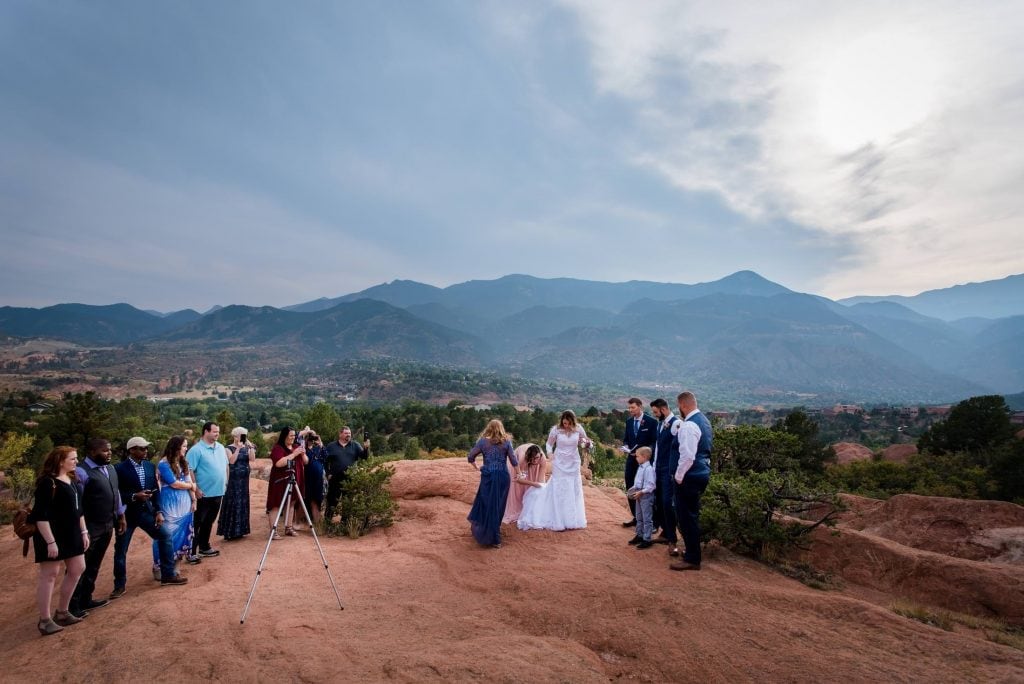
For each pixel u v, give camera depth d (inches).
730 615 206.4
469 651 174.1
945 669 166.9
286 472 362.6
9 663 183.8
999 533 375.6
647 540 293.0
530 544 301.1
